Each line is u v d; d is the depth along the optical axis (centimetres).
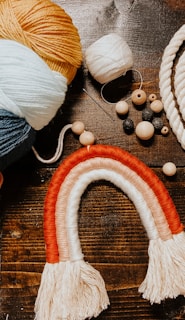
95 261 85
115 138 86
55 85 73
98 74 81
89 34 87
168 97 84
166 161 86
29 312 84
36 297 84
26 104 71
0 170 78
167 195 82
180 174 86
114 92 87
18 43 71
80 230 85
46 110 74
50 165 86
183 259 81
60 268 80
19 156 78
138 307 84
